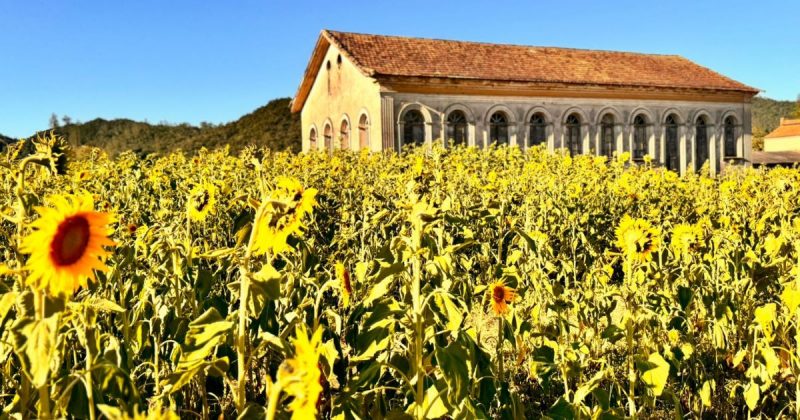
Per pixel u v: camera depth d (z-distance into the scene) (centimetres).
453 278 313
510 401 274
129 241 403
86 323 192
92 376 188
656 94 3038
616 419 253
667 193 1002
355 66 2489
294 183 216
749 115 3325
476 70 2694
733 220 653
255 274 202
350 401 229
